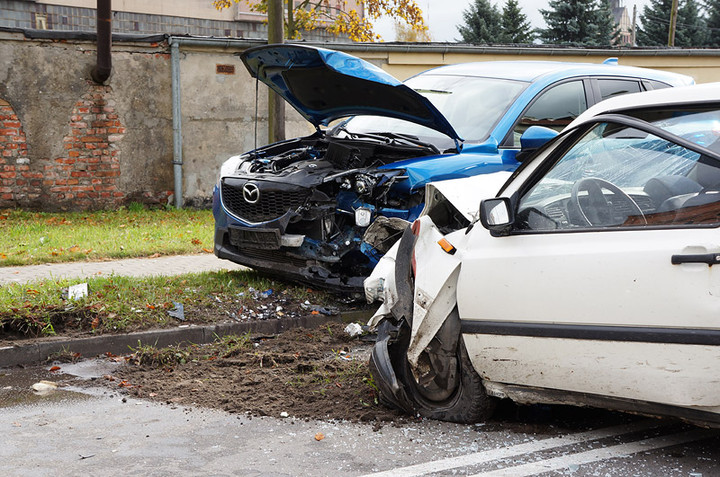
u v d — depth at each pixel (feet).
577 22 168.35
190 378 17.74
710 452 12.70
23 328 20.03
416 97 21.95
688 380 11.27
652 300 11.48
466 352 14.26
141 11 97.76
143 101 48.39
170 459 12.89
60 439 13.89
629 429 13.94
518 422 14.57
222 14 102.83
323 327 22.03
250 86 51.55
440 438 13.80
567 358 12.53
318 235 23.22
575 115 25.05
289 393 16.46
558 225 13.14
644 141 12.61
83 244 33.86
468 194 16.07
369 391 16.33
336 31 78.54
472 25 179.73
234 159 26.55
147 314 21.40
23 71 45.09
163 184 49.55
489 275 13.48
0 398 16.40
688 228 11.46
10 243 33.81
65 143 46.52
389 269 16.84
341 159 23.72
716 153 11.60
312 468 12.44
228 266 29.58
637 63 63.87
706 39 196.85
